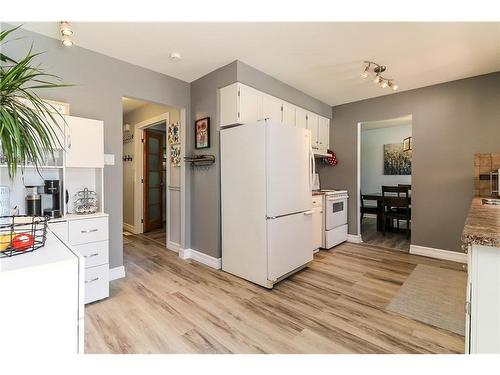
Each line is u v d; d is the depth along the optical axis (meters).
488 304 1.00
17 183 2.12
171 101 3.20
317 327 1.89
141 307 2.16
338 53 2.63
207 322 1.95
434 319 2.00
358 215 4.27
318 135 4.20
